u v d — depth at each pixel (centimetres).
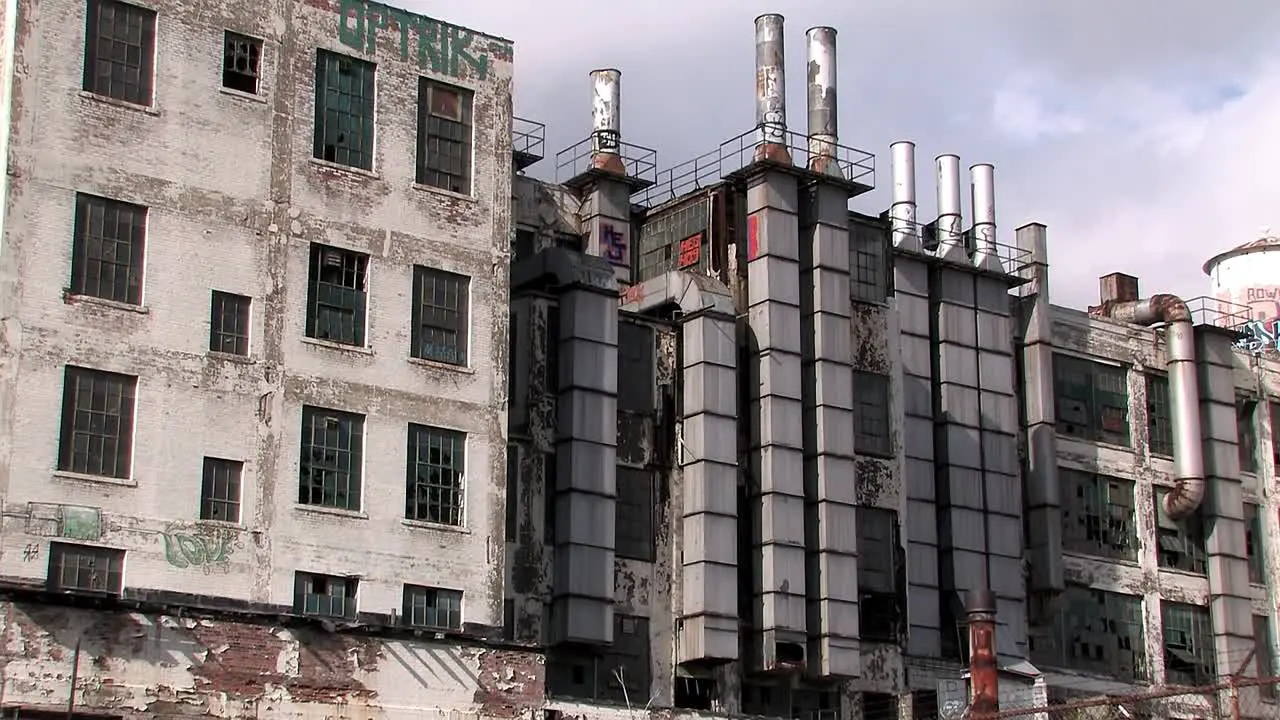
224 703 4084
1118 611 6638
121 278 4241
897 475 5903
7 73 4162
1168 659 6688
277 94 4550
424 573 4541
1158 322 7131
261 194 4475
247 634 4153
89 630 3934
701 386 5397
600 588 5069
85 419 4128
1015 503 6312
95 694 3909
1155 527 6831
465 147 4881
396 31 4794
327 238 4559
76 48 4262
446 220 4784
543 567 5075
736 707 5319
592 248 5894
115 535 4097
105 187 4241
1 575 3938
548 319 5266
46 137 4181
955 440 6206
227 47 4500
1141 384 6950
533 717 4572
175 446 4228
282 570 4319
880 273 6125
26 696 3825
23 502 4000
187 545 4194
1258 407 7306
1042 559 6412
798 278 5712
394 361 4612
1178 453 6906
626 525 5303
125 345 4203
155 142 4338
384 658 4350
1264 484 7225
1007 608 6162
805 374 5691
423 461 4619
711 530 5300
